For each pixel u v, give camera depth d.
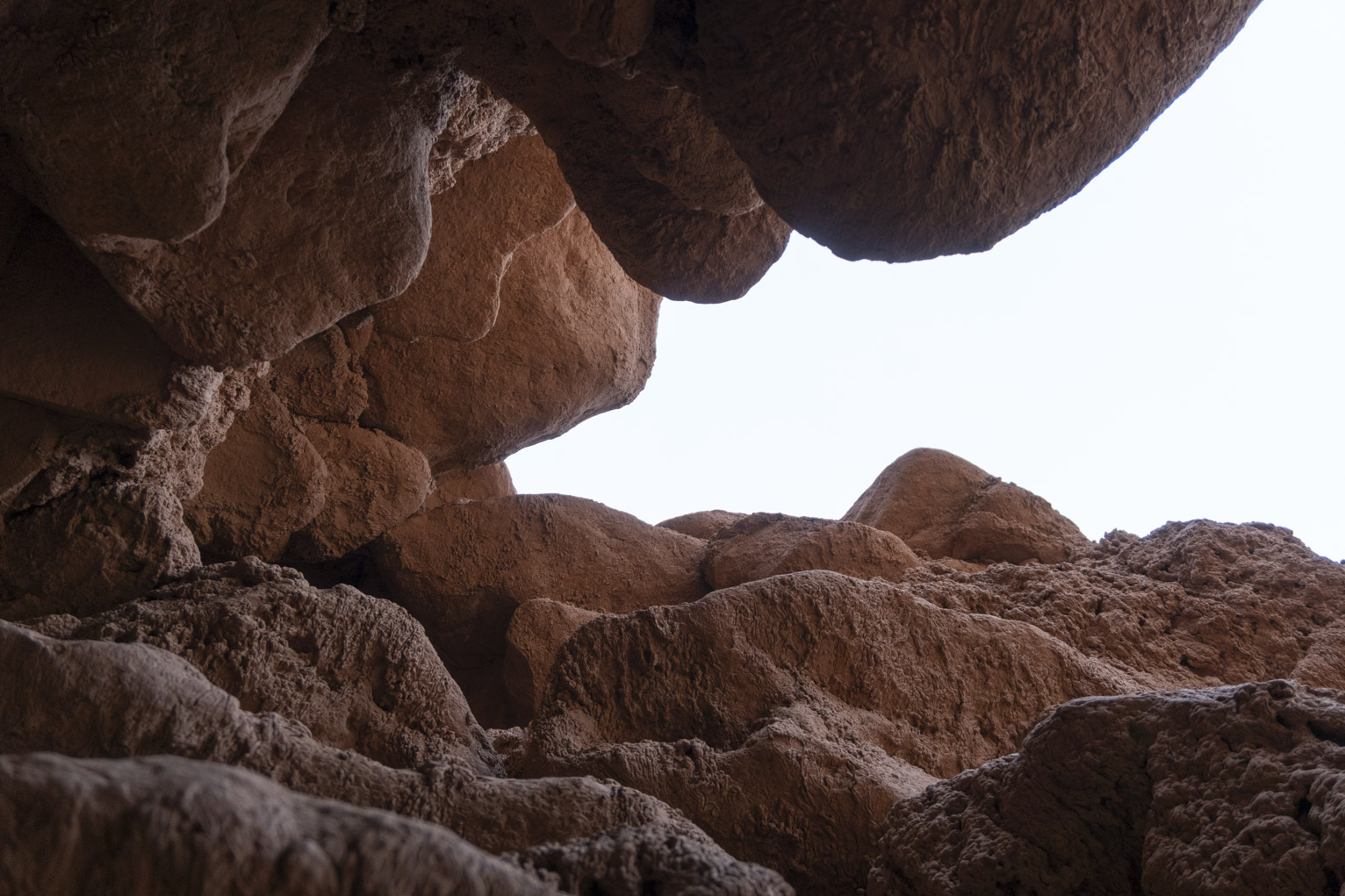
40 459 3.43
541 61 3.20
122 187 2.71
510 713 4.93
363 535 5.47
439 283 5.46
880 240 2.69
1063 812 2.19
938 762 3.12
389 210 3.18
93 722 1.92
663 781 2.66
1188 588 4.32
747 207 3.60
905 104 2.52
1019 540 5.44
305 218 3.11
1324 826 1.78
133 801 1.09
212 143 2.69
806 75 2.55
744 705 3.01
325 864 1.11
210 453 5.09
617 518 5.80
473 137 4.29
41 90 2.62
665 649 3.05
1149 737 2.15
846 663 3.20
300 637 2.74
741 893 1.45
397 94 3.15
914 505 5.75
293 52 2.74
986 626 3.44
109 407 3.41
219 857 1.08
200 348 3.17
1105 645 4.02
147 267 3.02
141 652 2.06
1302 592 4.19
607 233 3.71
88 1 2.65
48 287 3.38
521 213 5.48
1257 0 2.80
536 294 5.96
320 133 3.07
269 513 5.17
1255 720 2.04
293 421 5.33
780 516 5.57
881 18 2.48
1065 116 2.63
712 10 2.64
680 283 3.80
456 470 6.13
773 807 2.66
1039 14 2.53
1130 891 2.14
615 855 1.55
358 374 5.51
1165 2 2.66
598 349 6.10
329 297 3.19
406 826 1.17
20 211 3.35
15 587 3.37
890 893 2.38
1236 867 1.84
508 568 5.50
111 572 3.39
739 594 3.19
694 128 3.31
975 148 2.59
